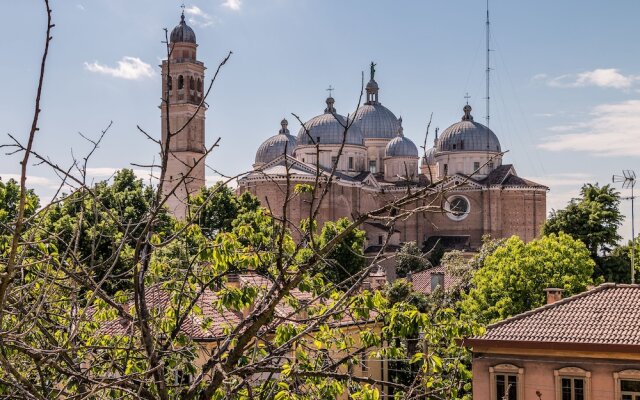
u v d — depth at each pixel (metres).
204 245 16.27
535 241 73.75
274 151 183.12
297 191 14.49
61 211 47.25
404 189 172.50
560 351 40.69
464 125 181.25
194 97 158.62
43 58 9.50
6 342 12.14
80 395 12.15
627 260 97.44
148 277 18.48
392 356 18.02
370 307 16.25
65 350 11.91
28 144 9.66
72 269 14.27
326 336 18.19
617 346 39.41
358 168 174.75
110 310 17.52
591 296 44.44
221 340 17.00
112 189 83.00
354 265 83.38
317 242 14.55
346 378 14.90
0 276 10.12
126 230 13.29
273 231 17.20
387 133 192.25
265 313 13.71
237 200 109.94
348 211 163.25
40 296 11.94
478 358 42.22
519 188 169.25
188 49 160.00
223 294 16.19
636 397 39.53
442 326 18.16
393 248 151.25
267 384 15.47
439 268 105.88
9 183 55.25
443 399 15.98
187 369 16.20
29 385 10.97
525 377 41.34
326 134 172.88
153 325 15.42
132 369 15.66
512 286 67.06
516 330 42.34
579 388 40.50
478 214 170.75
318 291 18.61
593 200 103.12
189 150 155.00
